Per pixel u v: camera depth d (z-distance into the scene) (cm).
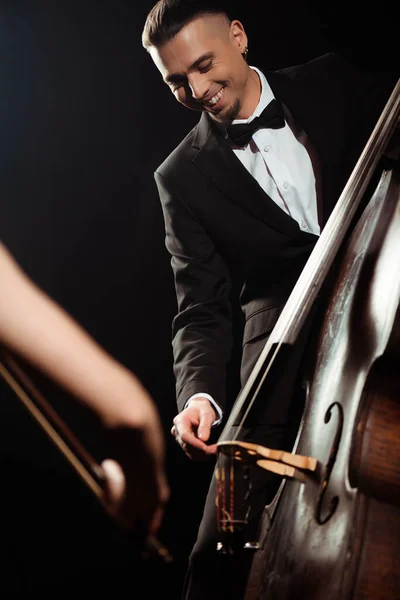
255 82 225
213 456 187
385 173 181
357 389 145
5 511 380
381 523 128
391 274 155
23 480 390
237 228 221
